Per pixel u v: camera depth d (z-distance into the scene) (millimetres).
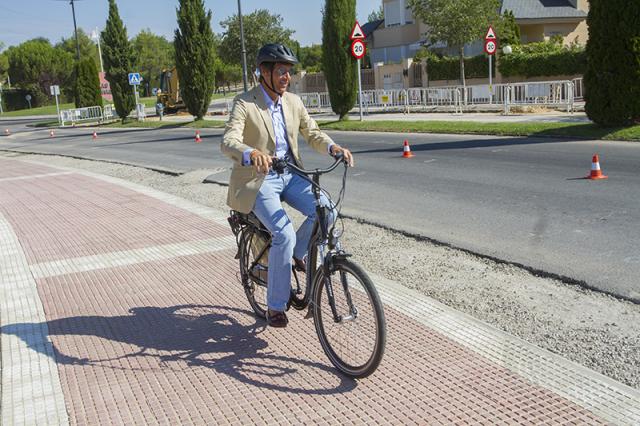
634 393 3457
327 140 4258
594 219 7312
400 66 36469
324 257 3914
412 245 6926
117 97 40219
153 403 3664
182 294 5570
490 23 29141
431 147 15039
